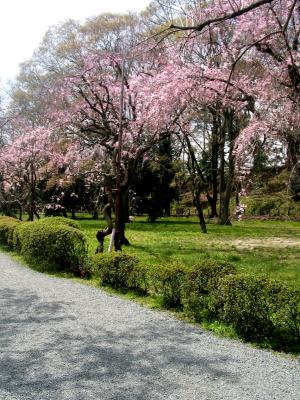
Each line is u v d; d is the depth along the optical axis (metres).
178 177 29.48
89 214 44.41
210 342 5.48
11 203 29.27
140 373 4.42
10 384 4.12
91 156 20.09
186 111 15.34
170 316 6.70
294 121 10.20
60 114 17.70
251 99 11.53
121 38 18.08
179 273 7.14
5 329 5.98
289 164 10.82
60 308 7.17
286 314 5.43
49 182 25.72
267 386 4.15
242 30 11.49
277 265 11.38
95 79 16.58
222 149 25.39
